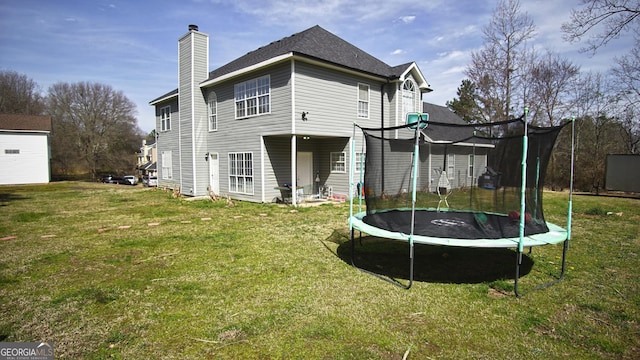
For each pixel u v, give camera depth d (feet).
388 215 20.07
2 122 81.46
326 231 24.86
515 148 16.87
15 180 80.89
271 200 41.73
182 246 20.52
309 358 8.87
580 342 9.71
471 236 14.26
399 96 47.06
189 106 50.37
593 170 59.06
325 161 46.60
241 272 15.72
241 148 43.98
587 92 67.10
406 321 10.92
